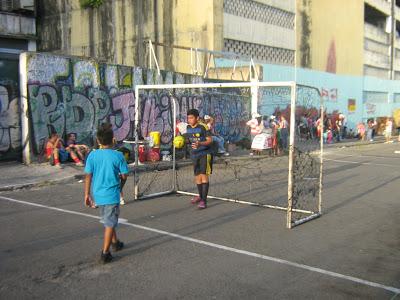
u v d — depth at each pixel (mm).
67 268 5203
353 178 13039
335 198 9938
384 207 9070
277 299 4500
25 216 7590
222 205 8852
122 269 5207
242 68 22172
